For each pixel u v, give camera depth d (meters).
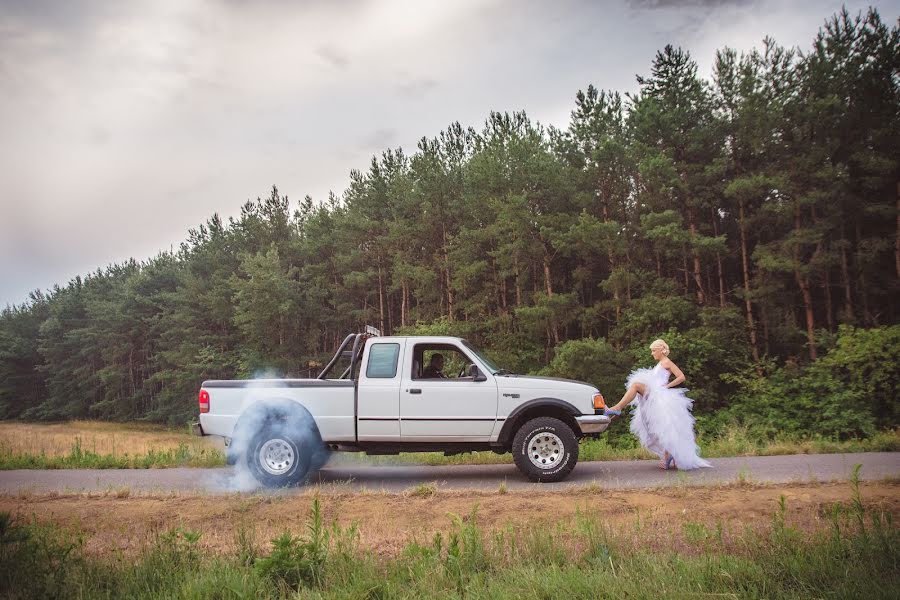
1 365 89.00
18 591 4.42
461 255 37.72
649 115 29.28
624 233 31.42
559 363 27.73
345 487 8.21
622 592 3.96
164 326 64.00
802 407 22.12
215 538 6.09
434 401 8.57
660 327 29.08
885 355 20.73
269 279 50.91
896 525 5.28
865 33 27.00
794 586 4.03
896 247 26.34
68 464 11.20
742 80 28.45
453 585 4.35
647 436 9.09
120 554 5.16
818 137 27.23
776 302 29.45
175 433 56.50
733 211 31.69
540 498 7.17
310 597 4.19
